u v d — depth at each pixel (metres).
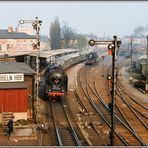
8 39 72.75
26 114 26.42
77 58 78.75
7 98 25.84
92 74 58.91
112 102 18.95
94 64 78.44
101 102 35.28
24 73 26.88
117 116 29.69
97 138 23.17
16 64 33.31
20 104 26.22
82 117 29.03
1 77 26.42
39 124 25.91
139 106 34.31
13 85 26.12
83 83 48.12
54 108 32.09
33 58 54.22
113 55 18.56
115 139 22.91
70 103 34.56
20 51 74.12
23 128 24.75
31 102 27.44
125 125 26.22
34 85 27.48
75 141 22.30
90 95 39.09
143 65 52.09
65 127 25.72
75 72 61.06
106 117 29.12
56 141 22.33
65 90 34.62
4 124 25.16
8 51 72.81
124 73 63.78
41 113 29.98
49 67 36.12
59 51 73.94
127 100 37.22
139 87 46.69
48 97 35.44
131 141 22.53
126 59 103.62
